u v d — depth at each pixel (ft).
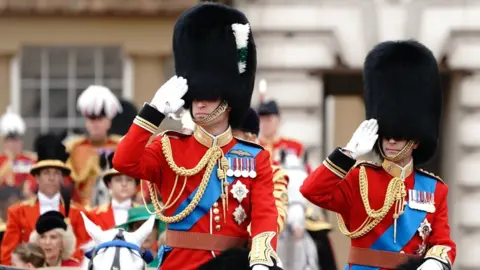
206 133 93.30
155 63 214.28
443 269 95.61
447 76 216.33
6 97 214.69
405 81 102.68
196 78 94.02
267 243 89.61
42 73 215.31
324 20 208.44
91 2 212.23
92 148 155.22
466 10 209.26
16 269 105.60
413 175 100.63
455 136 213.87
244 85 95.04
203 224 92.43
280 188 109.19
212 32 94.68
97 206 138.10
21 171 193.26
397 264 98.12
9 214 134.21
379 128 101.60
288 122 208.85
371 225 98.43
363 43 208.64
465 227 212.84
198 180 92.79
